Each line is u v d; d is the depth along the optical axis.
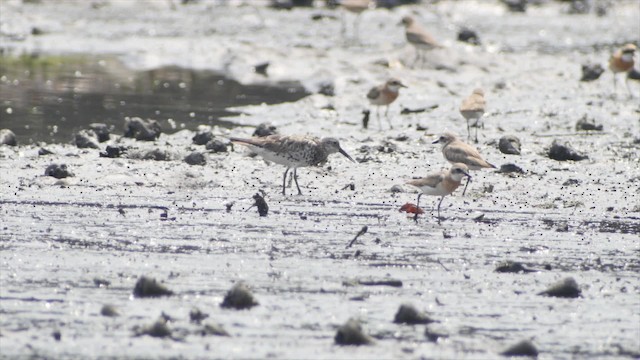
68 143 20.44
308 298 10.82
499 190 16.80
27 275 11.38
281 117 24.23
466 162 17.12
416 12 49.09
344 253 12.67
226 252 12.57
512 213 15.20
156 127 21.22
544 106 25.53
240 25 42.69
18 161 17.94
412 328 10.01
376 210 15.16
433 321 10.22
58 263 11.89
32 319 9.98
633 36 41.97
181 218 14.27
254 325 9.95
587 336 9.90
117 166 17.70
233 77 30.44
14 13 43.16
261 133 21.08
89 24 41.12
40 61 32.03
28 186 15.98
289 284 11.30
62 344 9.32
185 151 19.16
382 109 25.42
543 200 16.12
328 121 23.78
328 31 41.28
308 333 9.76
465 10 51.16
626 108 25.44
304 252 12.66
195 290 11.01
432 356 9.27
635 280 11.81
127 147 18.92
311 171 17.81
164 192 15.94
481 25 45.25
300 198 15.82
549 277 11.89
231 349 9.30
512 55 34.28
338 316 10.28
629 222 14.79
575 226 14.47
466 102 21.16
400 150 20.08
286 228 13.88
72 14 44.12
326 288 11.20
